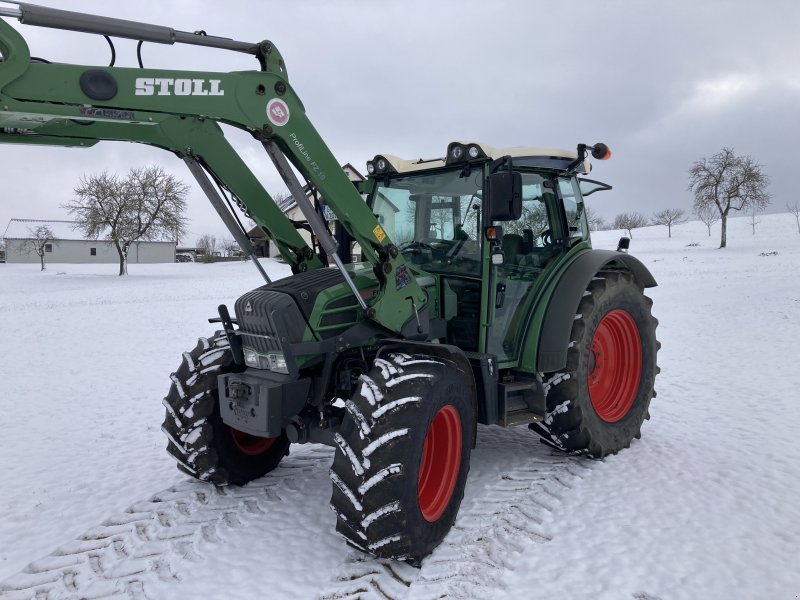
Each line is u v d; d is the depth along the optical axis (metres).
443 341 3.94
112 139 3.04
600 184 4.82
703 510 3.33
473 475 3.96
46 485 3.90
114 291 22.91
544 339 3.89
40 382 7.14
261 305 3.17
